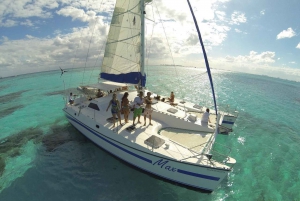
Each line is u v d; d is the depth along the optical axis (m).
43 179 6.91
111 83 10.65
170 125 8.22
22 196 6.10
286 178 7.20
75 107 9.59
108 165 7.70
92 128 8.12
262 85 37.69
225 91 26.06
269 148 9.55
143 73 9.20
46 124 12.14
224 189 6.57
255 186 6.73
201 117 8.74
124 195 6.21
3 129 11.48
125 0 8.31
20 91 24.69
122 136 6.91
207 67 7.20
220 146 9.48
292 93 29.80
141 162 6.71
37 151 8.83
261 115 15.55
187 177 6.09
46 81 33.44
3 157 8.36
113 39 9.07
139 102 7.44
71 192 6.30
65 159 8.14
